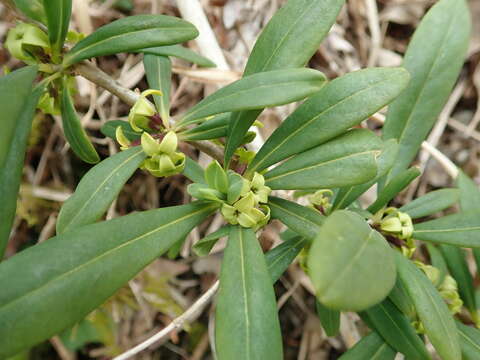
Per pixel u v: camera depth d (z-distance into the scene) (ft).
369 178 0.40
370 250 0.31
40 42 0.45
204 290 0.93
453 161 0.97
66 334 0.89
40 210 0.89
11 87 0.36
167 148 0.41
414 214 0.53
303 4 0.44
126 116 0.91
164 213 0.41
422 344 0.50
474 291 0.61
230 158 0.45
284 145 0.43
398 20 1.01
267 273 0.39
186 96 0.93
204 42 0.73
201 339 0.93
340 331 0.81
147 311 0.91
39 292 0.34
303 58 0.44
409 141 0.56
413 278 0.43
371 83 0.41
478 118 0.95
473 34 0.99
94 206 0.39
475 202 0.58
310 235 0.42
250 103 0.39
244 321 0.36
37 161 0.91
